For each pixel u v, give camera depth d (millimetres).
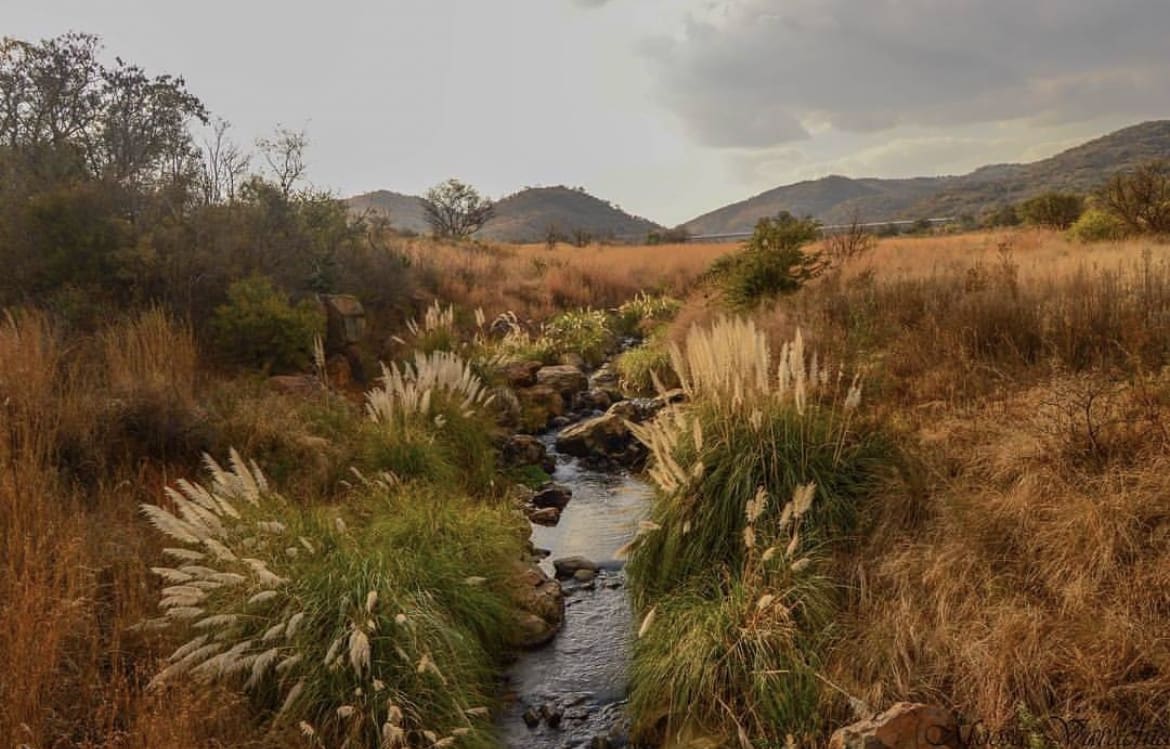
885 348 9281
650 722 4871
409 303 16781
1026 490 5188
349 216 17688
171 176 12516
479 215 64812
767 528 5953
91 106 13227
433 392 9633
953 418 6867
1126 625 4023
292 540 5477
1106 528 4613
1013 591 4633
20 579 4500
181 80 13766
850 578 5398
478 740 4637
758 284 15570
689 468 6469
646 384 14344
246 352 10453
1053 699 3961
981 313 8977
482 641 5789
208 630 4781
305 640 4742
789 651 4762
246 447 7297
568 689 5461
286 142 15414
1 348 6914
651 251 36781
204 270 11141
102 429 6766
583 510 9109
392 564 5562
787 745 4270
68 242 10156
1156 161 23719
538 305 22516
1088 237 23453
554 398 13297
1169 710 3656
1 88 12711
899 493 5848
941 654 4371
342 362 11859
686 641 5137
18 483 5395
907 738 3838
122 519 5875
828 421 6637
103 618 4828
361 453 8133
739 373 6887
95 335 8922
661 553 6383
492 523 7148
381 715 4477
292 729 4328
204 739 4031
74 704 4113
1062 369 7336
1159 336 7402
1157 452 5250
